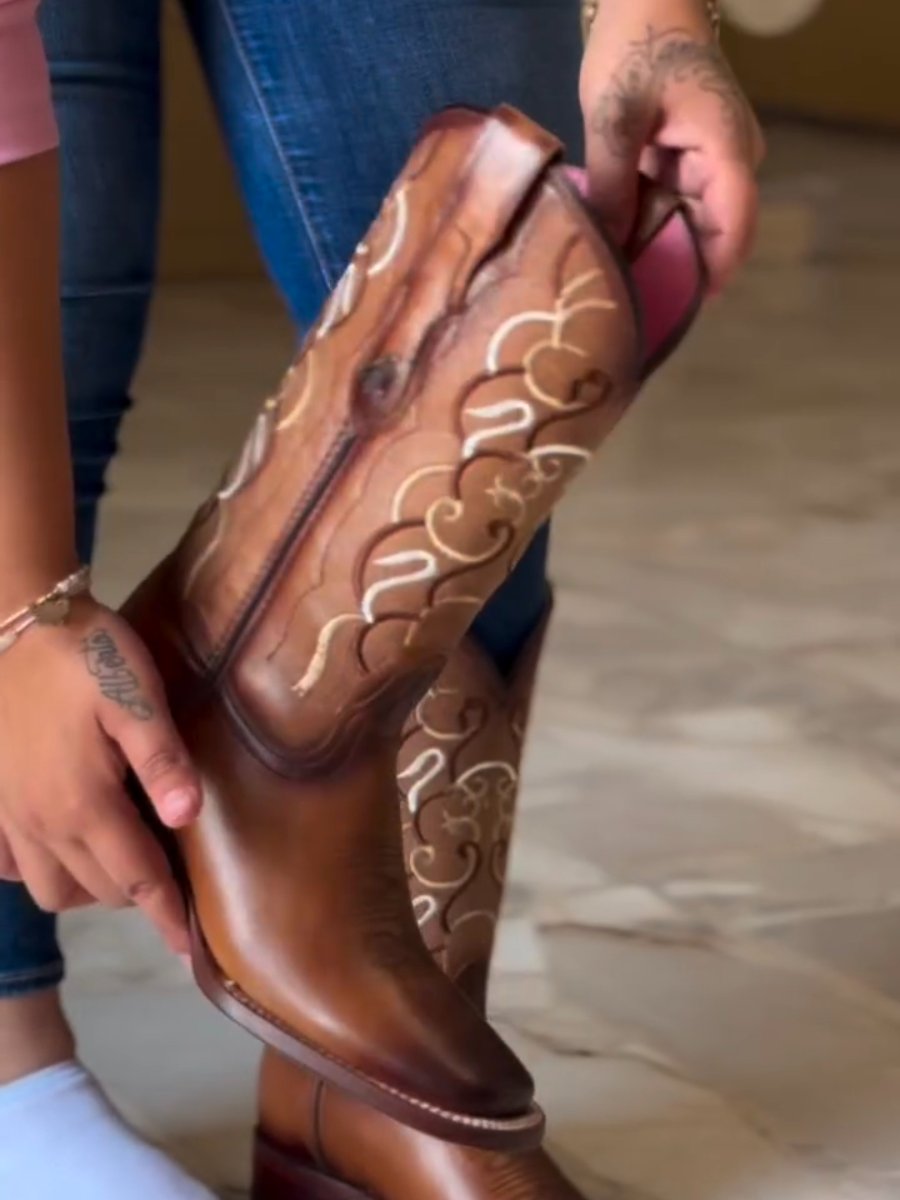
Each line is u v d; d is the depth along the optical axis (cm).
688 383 277
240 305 324
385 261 66
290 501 69
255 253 346
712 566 197
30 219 65
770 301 335
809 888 127
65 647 66
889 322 321
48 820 67
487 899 85
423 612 68
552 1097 99
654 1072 102
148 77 83
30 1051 87
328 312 69
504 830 85
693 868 129
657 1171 92
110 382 85
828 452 243
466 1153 80
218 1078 101
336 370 68
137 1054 104
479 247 63
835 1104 99
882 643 177
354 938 70
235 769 70
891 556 203
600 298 62
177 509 208
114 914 122
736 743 152
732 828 136
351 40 79
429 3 79
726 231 68
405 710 71
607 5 72
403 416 66
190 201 339
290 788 70
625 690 163
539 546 83
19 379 66
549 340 63
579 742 152
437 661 71
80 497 85
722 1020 108
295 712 70
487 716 82
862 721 158
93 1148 84
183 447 236
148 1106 98
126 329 85
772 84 498
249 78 80
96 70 80
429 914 83
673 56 70
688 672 168
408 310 66
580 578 193
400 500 67
